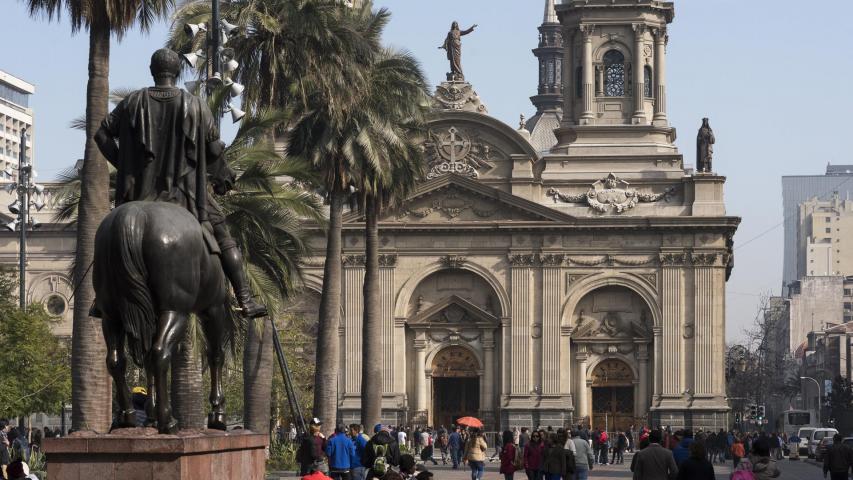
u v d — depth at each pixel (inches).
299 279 2177.7
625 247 4571.9
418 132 3097.9
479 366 4616.1
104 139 732.7
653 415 4512.8
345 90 2539.4
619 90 4751.5
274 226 2023.9
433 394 4653.1
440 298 4628.4
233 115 1744.6
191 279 697.6
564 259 4581.7
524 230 4571.9
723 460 4397.1
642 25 4736.7
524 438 3198.8
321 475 1139.3
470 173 4655.5
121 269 679.7
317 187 2888.8
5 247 4616.1
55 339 3316.9
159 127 725.9
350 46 2511.1
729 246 4746.6
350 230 4559.5
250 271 1958.7
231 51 1769.2
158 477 646.5
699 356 4515.3
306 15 2425.0
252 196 1967.3
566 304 4576.8
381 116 2871.6
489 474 3181.6
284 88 2481.5
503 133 4648.1
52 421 4566.9
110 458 648.4
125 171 727.1
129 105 726.5
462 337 4626.0
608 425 4613.7
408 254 4603.8
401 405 4549.7
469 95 4672.7
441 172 4650.6
